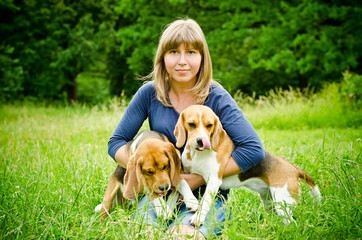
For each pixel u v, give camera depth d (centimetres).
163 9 1819
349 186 356
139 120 350
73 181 405
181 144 304
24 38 2014
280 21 1628
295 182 331
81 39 1980
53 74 2075
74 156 553
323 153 491
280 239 279
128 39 1853
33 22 2005
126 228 280
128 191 295
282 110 1160
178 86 339
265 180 332
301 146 592
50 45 1980
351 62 1422
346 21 1479
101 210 335
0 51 1883
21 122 1120
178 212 306
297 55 1510
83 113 1391
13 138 778
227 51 2058
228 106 327
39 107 1823
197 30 327
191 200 292
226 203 305
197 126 296
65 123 1117
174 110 333
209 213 290
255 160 311
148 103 347
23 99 2103
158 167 292
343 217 294
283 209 296
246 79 2038
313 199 332
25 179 413
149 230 277
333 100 1218
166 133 336
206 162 303
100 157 530
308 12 1430
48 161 502
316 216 293
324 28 1509
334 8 1428
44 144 679
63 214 321
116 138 346
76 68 2152
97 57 2278
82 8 2138
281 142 706
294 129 1011
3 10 1923
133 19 2289
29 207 309
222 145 311
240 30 1620
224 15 1786
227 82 2052
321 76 1697
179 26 325
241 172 322
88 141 777
